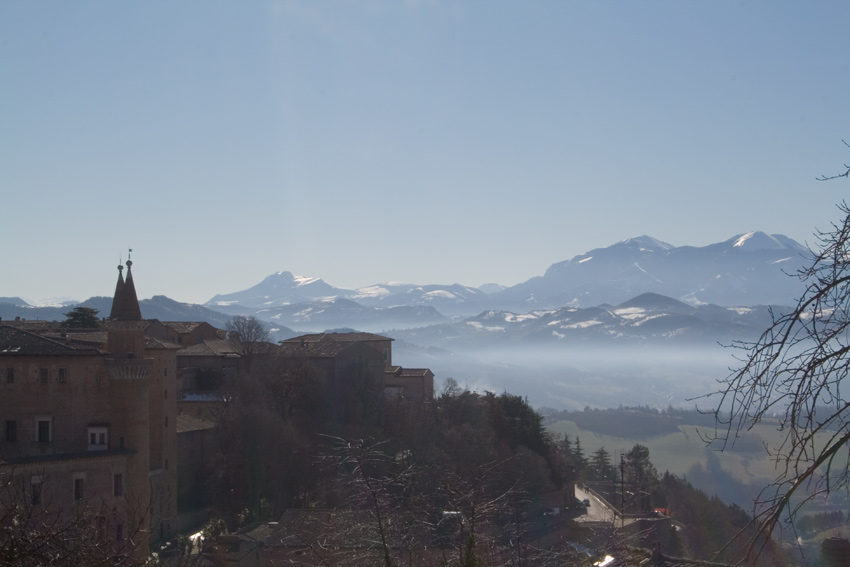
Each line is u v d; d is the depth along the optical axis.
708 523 106.19
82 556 25.83
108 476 78.31
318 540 34.88
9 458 75.31
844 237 14.23
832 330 14.08
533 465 115.81
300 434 115.94
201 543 71.69
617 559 31.72
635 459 127.75
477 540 33.78
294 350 144.75
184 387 137.50
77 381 79.88
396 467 66.81
